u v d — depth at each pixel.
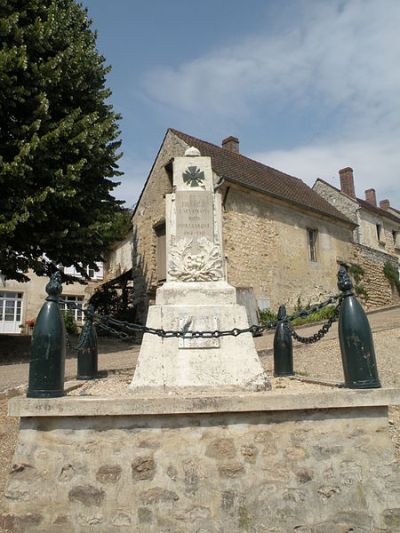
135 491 3.16
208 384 4.34
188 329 4.55
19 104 9.94
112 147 11.77
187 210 5.29
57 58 10.07
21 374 7.67
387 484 3.27
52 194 9.55
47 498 3.12
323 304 3.88
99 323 4.43
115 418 3.28
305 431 3.35
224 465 3.24
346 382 3.65
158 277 16.81
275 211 17.45
